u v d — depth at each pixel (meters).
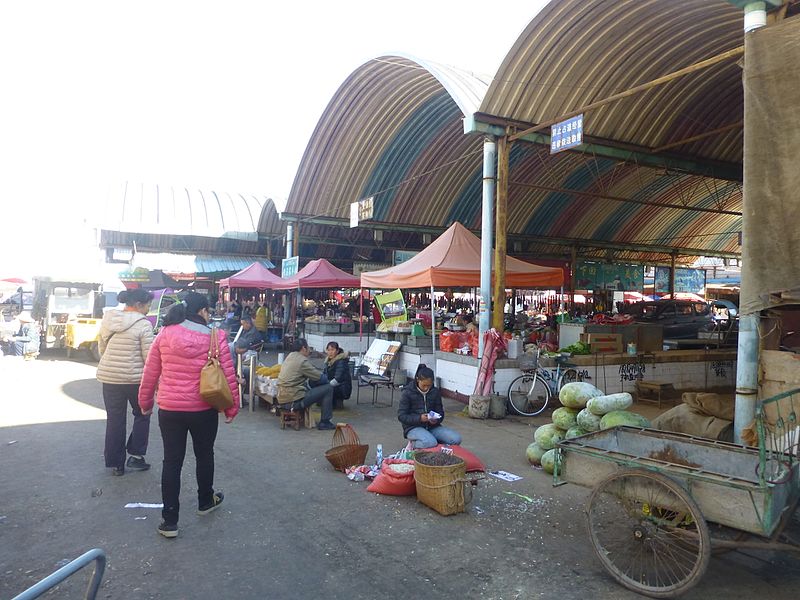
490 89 8.98
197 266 25.45
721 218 25.84
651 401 9.70
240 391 9.47
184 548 3.97
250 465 5.96
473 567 3.78
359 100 16.64
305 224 22.55
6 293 28.12
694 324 19.78
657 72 9.51
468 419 8.60
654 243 26.91
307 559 3.84
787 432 3.86
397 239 25.92
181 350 4.21
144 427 5.71
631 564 3.75
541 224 23.28
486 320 9.59
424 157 19.09
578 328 10.95
